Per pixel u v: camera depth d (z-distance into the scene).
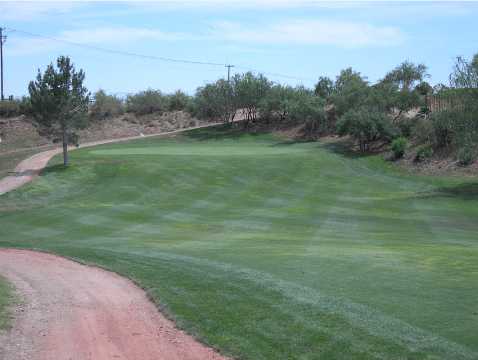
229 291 11.33
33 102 49.88
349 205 34.19
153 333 9.07
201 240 21.30
